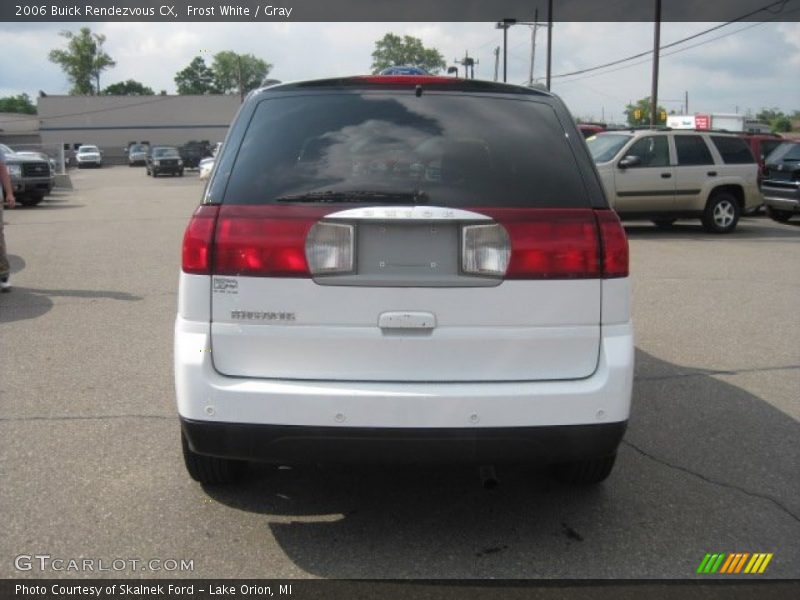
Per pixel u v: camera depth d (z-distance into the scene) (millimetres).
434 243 3197
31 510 3750
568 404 3188
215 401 3162
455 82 3604
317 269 3166
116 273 9969
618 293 3289
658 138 14930
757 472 4320
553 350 3248
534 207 3244
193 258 3203
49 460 4301
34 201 21750
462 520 3760
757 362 6438
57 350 6414
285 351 3197
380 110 3494
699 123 29125
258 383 3176
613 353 3268
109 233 14414
